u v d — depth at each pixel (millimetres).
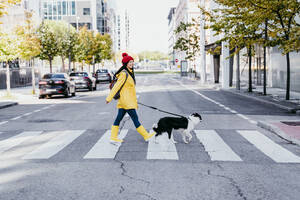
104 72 47719
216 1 20844
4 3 14742
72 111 15469
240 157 6945
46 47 35969
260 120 12039
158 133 8000
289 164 6438
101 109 16062
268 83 32219
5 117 13906
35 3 51438
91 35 64812
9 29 25266
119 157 6926
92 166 6289
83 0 92688
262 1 17266
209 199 4625
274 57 30500
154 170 6004
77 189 5059
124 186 5172
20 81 39844
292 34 15273
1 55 22984
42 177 5664
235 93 24547
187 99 20641
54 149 7750
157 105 17172
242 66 38219
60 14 92875
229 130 10078
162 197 4695
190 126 7961
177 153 7238
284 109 15383
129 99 7879
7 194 4887
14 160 6832
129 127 10633
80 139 8883
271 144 8203
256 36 21250
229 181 5402
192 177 5605
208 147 7820
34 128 10906
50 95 23578
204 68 39906
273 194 4832
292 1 16359
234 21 20156
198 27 53156
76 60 53062
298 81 24750
